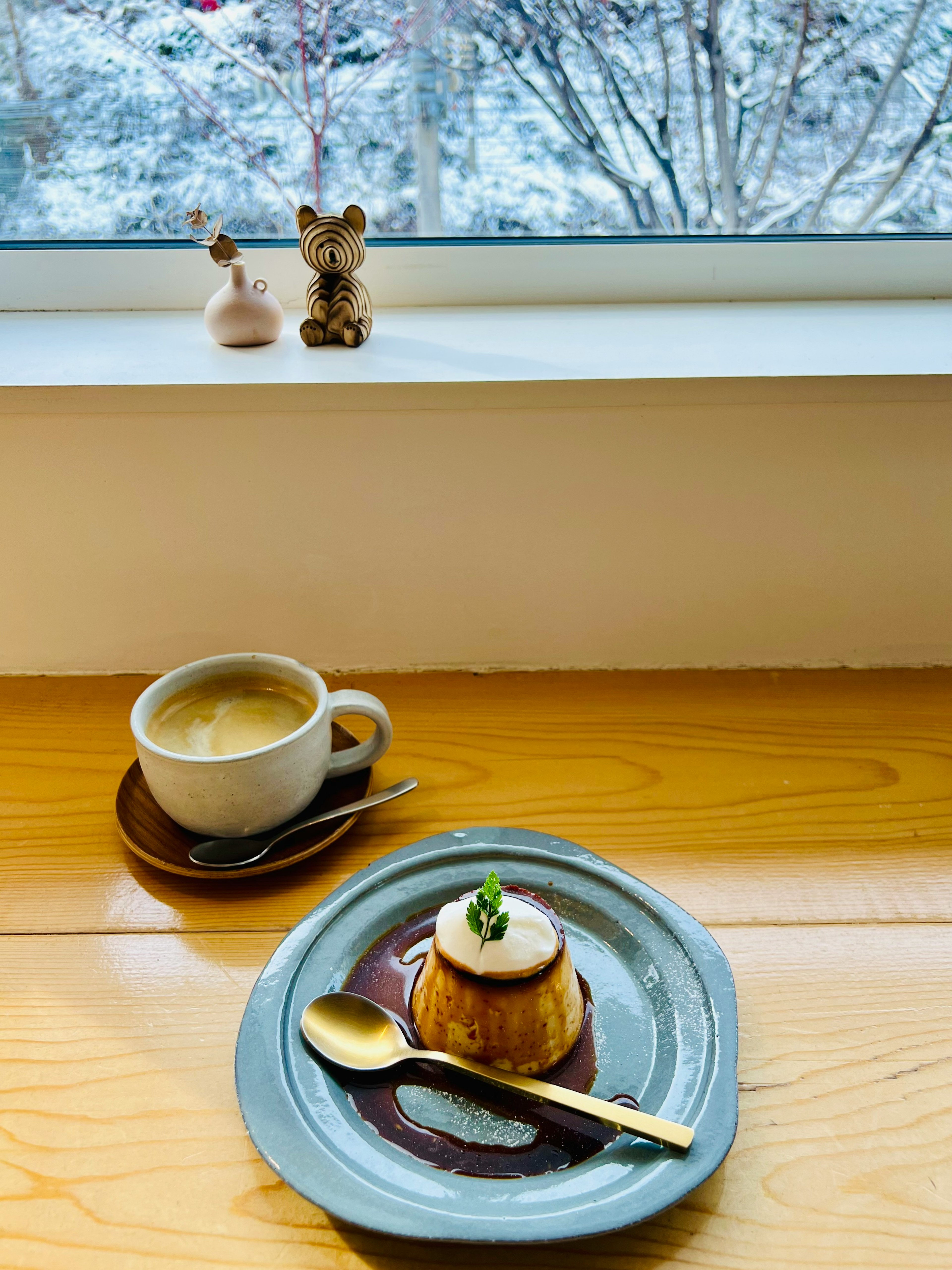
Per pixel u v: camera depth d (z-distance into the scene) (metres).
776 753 0.67
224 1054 0.49
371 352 0.72
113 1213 0.43
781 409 0.67
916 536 0.72
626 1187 0.42
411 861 0.56
